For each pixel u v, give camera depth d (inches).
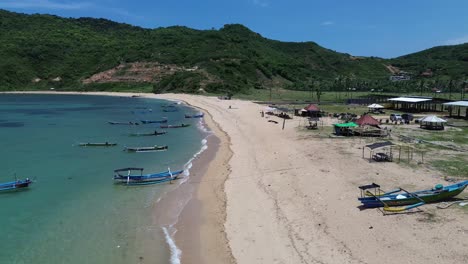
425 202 1103.0
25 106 4840.1
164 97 6038.4
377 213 1051.3
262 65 7716.5
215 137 2454.5
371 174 1396.4
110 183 1475.1
